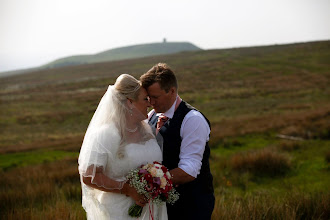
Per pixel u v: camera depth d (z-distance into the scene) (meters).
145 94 3.02
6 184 8.73
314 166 9.49
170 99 3.08
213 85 43.47
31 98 42.41
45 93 46.47
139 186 2.77
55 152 15.63
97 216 3.04
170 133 3.11
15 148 17.45
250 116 23.22
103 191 3.00
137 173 2.85
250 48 84.19
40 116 30.30
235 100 33.84
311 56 60.56
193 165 2.96
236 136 15.70
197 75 51.38
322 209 4.75
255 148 13.12
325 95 32.97
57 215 4.49
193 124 3.01
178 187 3.17
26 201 6.64
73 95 41.38
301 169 9.32
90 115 29.47
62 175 9.21
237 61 61.94
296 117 18.55
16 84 67.25
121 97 2.93
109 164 2.87
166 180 2.82
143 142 3.05
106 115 2.93
